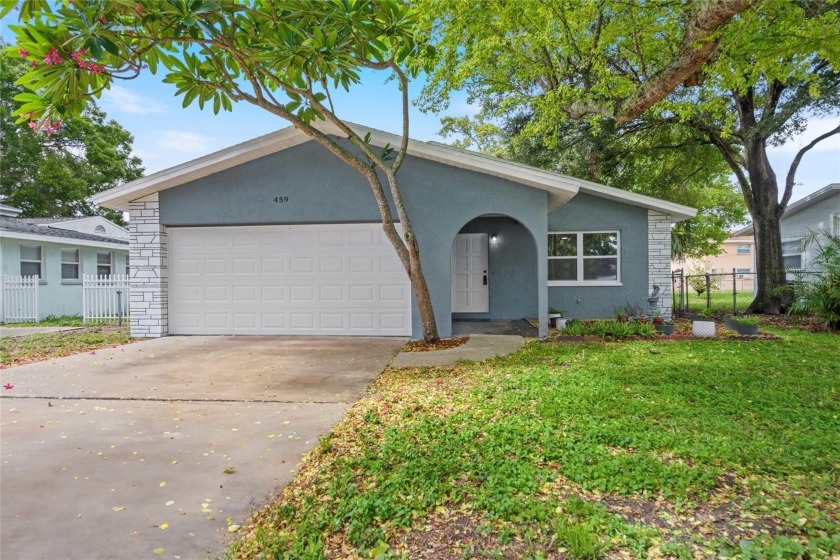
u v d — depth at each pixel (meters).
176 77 6.71
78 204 24.31
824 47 6.85
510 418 4.03
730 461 3.07
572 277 11.52
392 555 2.21
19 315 13.65
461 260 11.84
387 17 6.54
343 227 9.33
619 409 4.19
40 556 2.28
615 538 2.26
